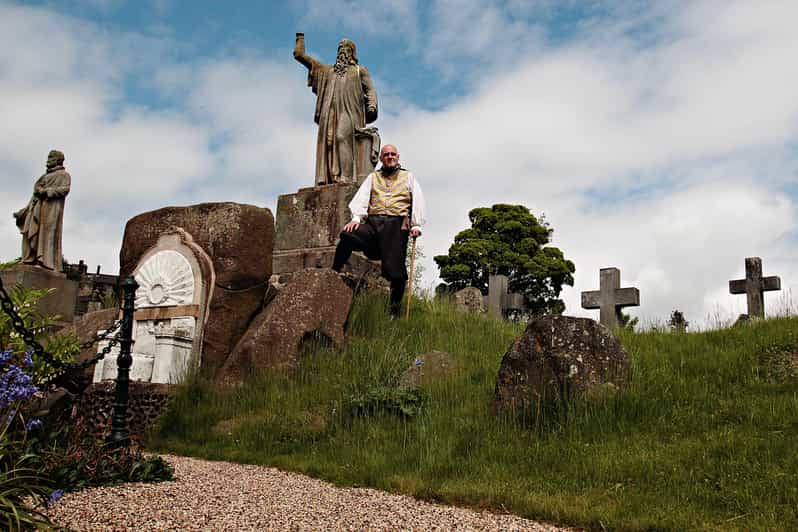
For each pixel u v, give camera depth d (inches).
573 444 229.5
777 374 277.1
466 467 221.9
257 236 381.4
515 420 252.7
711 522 171.2
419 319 398.9
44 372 249.6
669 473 202.5
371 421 269.7
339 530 161.2
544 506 184.4
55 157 602.9
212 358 355.3
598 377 258.8
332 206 446.9
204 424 295.1
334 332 351.6
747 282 520.7
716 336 344.2
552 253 1272.1
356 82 489.1
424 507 189.0
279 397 300.8
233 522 163.3
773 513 173.0
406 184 393.4
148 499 181.8
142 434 296.4
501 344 360.2
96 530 151.9
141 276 392.8
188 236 386.3
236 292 370.0
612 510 180.1
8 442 182.5
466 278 1254.9
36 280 572.4
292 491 203.5
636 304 514.6
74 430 231.6
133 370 337.1
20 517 144.5
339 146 475.5
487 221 1280.8
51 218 592.1
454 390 289.3
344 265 429.1
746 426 230.1
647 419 242.8
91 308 683.4
